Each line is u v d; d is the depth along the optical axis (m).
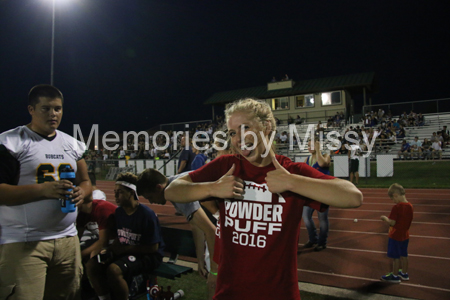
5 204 2.10
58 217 2.38
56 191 2.22
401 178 14.20
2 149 2.16
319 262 4.64
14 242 2.20
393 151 17.61
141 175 2.92
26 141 2.29
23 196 2.12
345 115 24.20
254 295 1.38
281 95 29.39
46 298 2.45
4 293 2.15
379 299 3.44
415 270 4.27
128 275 3.01
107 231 3.48
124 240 3.29
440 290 3.63
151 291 3.10
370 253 5.02
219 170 1.62
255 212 1.44
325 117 26.06
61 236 2.42
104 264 3.23
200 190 1.47
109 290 3.22
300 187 1.30
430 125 20.00
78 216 3.66
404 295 3.52
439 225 6.79
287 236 1.39
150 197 2.94
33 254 2.25
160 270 3.19
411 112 20.98
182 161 6.74
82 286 3.56
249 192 1.47
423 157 16.16
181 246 3.47
